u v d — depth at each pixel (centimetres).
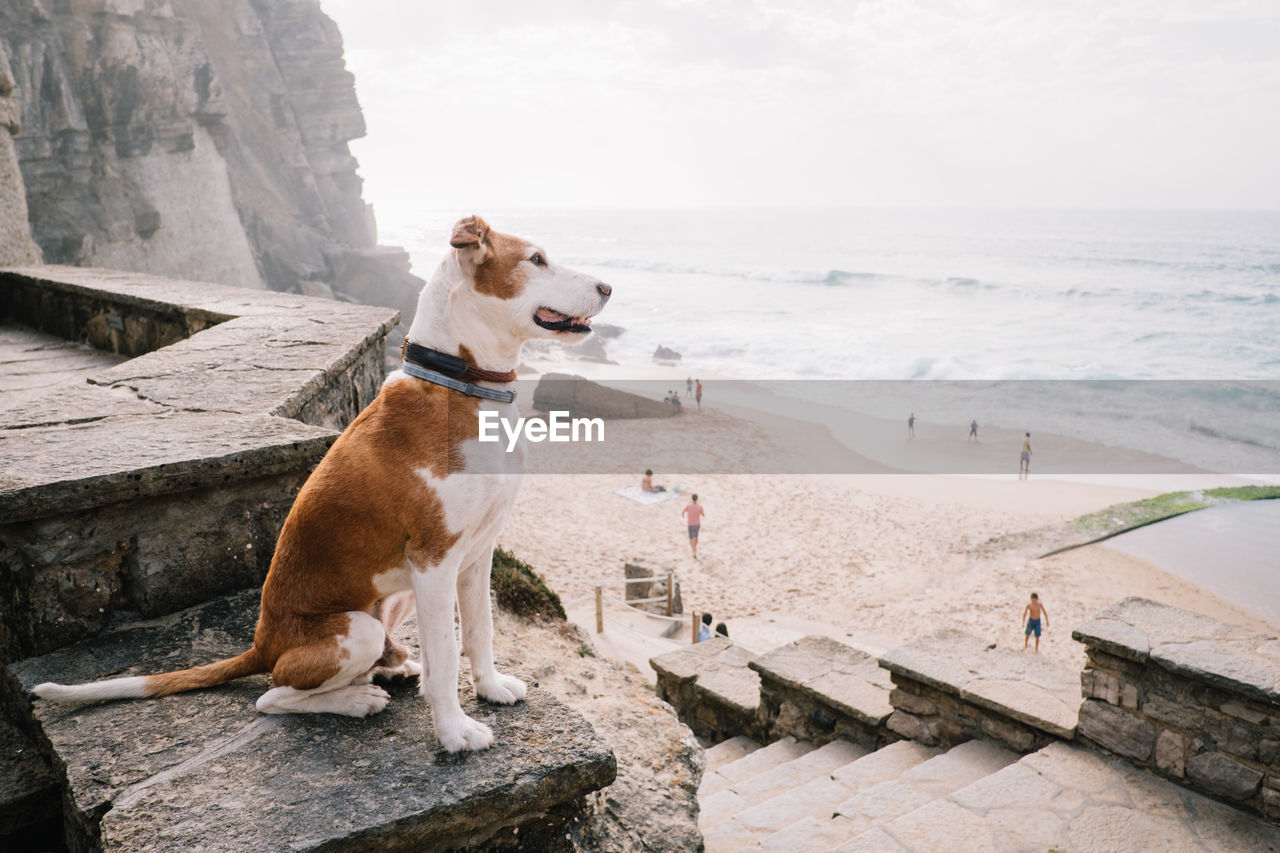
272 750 197
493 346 200
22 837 223
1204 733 409
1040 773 436
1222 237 14775
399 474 193
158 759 195
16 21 3098
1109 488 2447
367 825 171
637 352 5125
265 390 377
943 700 528
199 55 3900
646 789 316
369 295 5097
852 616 1598
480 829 190
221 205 4122
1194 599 1664
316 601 203
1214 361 4231
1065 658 1427
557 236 18312
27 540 247
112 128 3444
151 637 258
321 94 5381
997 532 2064
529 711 219
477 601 220
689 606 1641
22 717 245
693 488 2447
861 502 2320
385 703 214
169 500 271
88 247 3216
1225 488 2391
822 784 504
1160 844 382
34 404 349
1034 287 7025
